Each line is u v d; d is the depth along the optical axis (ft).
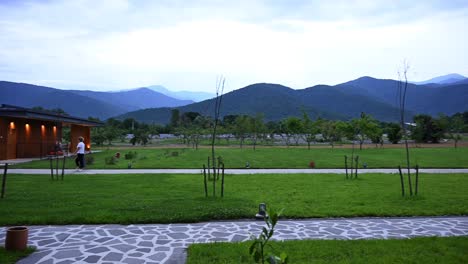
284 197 36.55
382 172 60.23
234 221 28.17
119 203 32.94
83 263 18.84
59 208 30.68
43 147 92.58
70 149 107.45
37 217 27.50
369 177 52.95
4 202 32.99
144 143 164.66
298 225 26.96
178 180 49.14
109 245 21.93
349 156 96.37
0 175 53.83
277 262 10.53
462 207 32.19
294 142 193.36
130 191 39.78
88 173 57.57
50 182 46.47
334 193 39.04
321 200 35.09
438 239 22.95
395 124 181.47
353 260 19.01
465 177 52.95
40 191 39.27
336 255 19.90
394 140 178.50
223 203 33.04
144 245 21.98
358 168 67.41
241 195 37.63
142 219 27.58
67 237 23.48
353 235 24.40
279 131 226.58
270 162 79.41
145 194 37.91
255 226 26.61
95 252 20.62
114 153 109.60
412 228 26.27
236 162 79.15
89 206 31.55
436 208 31.86
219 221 28.14
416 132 181.16
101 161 81.46
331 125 173.17
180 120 224.94
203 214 28.89
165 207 31.24
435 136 176.55
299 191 40.27
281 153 109.70
